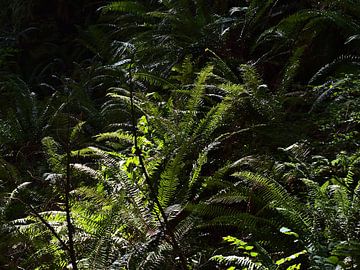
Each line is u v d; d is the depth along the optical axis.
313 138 4.36
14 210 4.36
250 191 3.50
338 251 2.62
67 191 3.06
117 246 3.31
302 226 2.94
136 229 3.44
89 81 7.52
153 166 3.80
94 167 4.94
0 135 6.19
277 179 3.70
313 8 6.19
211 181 3.65
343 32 5.48
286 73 4.93
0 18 11.95
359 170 3.69
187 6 6.85
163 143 4.13
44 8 10.92
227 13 7.32
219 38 6.29
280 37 5.91
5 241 3.90
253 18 6.20
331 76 5.29
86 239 3.43
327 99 4.96
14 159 6.17
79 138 5.69
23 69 10.59
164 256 3.16
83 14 10.74
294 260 3.05
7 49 10.24
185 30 6.69
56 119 6.24
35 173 5.39
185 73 5.64
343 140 4.05
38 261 3.57
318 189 3.16
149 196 3.59
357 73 4.84
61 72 9.95
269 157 3.93
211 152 4.49
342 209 3.00
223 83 4.95
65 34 10.73
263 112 4.53
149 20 8.00
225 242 3.63
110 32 8.85
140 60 6.72
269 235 3.18
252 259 2.82
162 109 4.79
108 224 3.30
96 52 8.75
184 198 3.63
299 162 3.66
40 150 6.13
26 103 6.80
